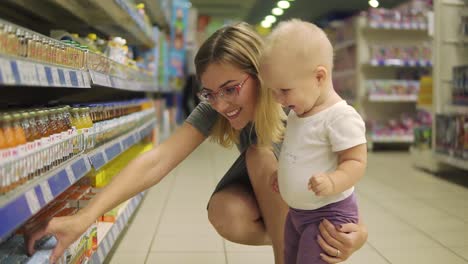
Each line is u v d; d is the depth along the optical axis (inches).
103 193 57.5
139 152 131.3
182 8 339.9
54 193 48.3
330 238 53.4
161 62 226.7
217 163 209.5
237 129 65.2
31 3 90.8
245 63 58.8
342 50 283.7
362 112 253.1
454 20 174.9
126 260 89.1
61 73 55.2
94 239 71.3
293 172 55.1
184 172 185.6
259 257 91.4
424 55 245.8
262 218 76.1
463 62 175.5
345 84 279.0
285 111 70.0
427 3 262.8
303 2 348.5
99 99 125.0
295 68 50.8
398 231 106.3
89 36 102.3
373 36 250.4
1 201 38.4
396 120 251.1
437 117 171.5
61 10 100.4
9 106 65.5
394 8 318.0
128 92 163.5
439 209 124.8
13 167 41.5
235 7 456.4
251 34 60.6
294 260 60.8
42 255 49.6
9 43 41.7
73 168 57.7
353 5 353.7
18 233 56.1
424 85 190.9
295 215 57.5
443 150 167.3
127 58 118.5
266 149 73.6
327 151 53.3
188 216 120.7
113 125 89.8
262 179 71.2
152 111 165.6
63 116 59.0
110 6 101.8
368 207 127.2
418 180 163.3
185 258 90.7
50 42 53.9
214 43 59.6
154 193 147.6
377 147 259.1
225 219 72.9
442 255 91.4
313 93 52.3
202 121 68.9
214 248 96.5
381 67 254.2
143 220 117.0
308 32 51.6
